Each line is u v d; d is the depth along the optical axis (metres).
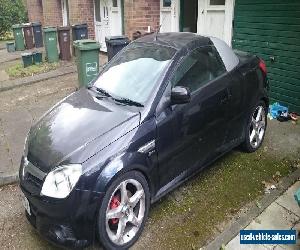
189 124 3.69
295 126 5.71
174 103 3.49
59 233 2.97
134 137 3.20
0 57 13.34
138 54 4.11
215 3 7.32
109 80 4.06
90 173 2.90
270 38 6.21
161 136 3.41
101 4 11.74
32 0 18.36
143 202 3.34
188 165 3.85
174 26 8.77
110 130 3.21
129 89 3.75
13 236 3.55
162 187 3.59
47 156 3.14
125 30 9.32
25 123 6.31
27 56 10.78
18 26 14.43
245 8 6.53
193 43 4.02
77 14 12.22
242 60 4.64
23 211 3.94
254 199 3.90
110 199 3.01
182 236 3.41
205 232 3.45
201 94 3.83
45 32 10.80
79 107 3.72
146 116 3.34
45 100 7.70
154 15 9.16
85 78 7.38
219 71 4.19
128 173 3.12
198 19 7.79
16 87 8.95
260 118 4.95
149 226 3.56
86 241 2.97
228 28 7.03
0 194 4.29
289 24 5.85
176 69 3.70
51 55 11.11
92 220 2.92
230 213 3.69
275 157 4.79
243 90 4.42
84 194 2.87
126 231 3.28
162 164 3.48
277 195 3.94
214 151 4.19
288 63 6.02
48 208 2.92
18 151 5.16
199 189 4.13
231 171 4.48
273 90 6.37
